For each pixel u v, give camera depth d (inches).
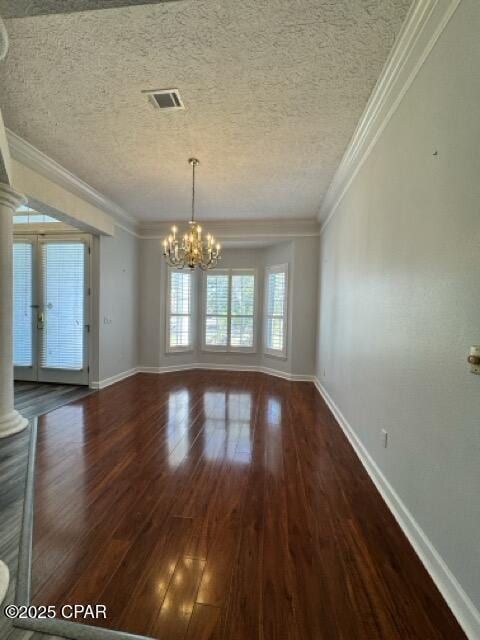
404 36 67.6
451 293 54.9
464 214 51.4
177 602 53.0
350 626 49.6
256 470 98.0
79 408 154.2
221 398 175.0
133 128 107.3
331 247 169.6
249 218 215.5
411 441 69.1
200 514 76.3
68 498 81.9
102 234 185.8
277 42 71.7
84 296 188.9
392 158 82.6
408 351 71.2
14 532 69.0
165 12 64.3
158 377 223.6
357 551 65.0
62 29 68.2
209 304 256.4
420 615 51.4
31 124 105.1
